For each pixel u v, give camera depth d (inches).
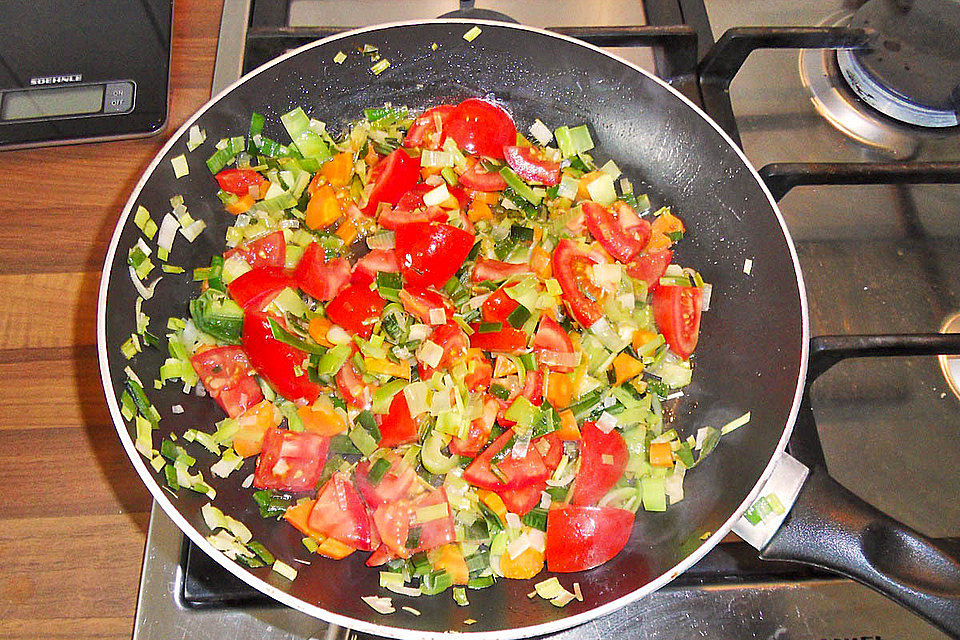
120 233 15.2
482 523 15.6
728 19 19.6
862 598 14.5
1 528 15.2
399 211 17.6
